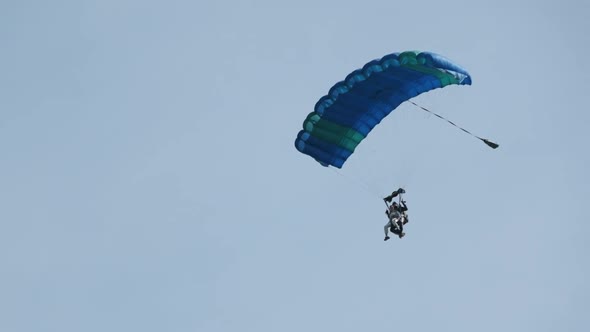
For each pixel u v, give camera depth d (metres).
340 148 143.00
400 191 138.12
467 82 139.12
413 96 138.00
